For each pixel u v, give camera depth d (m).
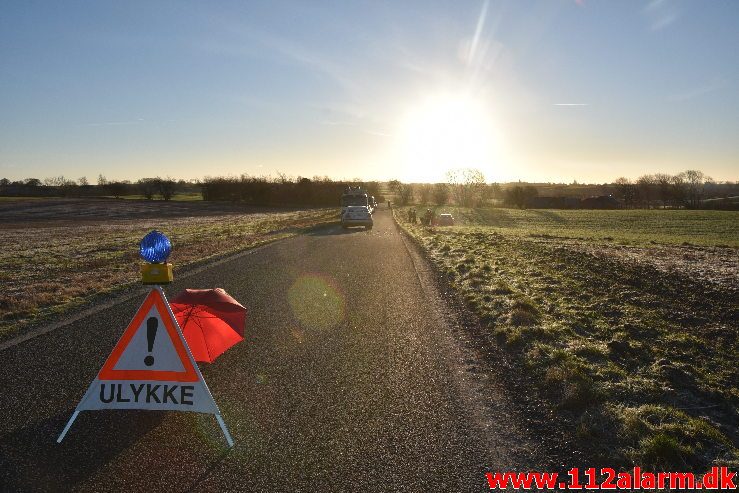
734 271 14.27
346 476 3.75
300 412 4.86
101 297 10.38
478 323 8.32
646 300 10.11
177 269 14.16
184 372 4.54
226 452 4.09
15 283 12.79
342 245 21.98
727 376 6.07
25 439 4.29
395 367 6.16
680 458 3.96
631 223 58.25
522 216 70.19
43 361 6.30
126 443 4.23
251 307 9.45
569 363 5.98
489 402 5.12
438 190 103.44
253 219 53.09
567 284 11.84
